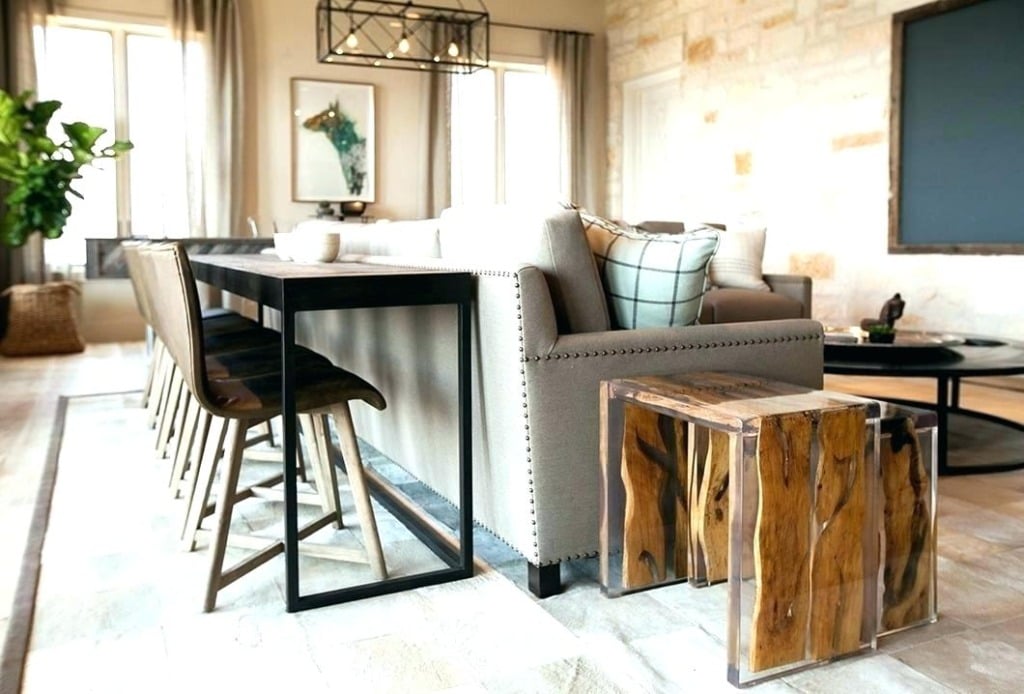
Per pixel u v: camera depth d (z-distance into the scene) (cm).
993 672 154
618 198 832
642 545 192
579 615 180
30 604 183
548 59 814
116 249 430
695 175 721
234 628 173
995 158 479
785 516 152
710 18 693
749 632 151
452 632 172
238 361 232
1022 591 190
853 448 158
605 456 186
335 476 229
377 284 183
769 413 153
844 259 580
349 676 154
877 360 312
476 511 209
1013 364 294
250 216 727
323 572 202
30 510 249
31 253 653
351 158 759
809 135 602
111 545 221
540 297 180
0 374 524
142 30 691
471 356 201
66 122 674
